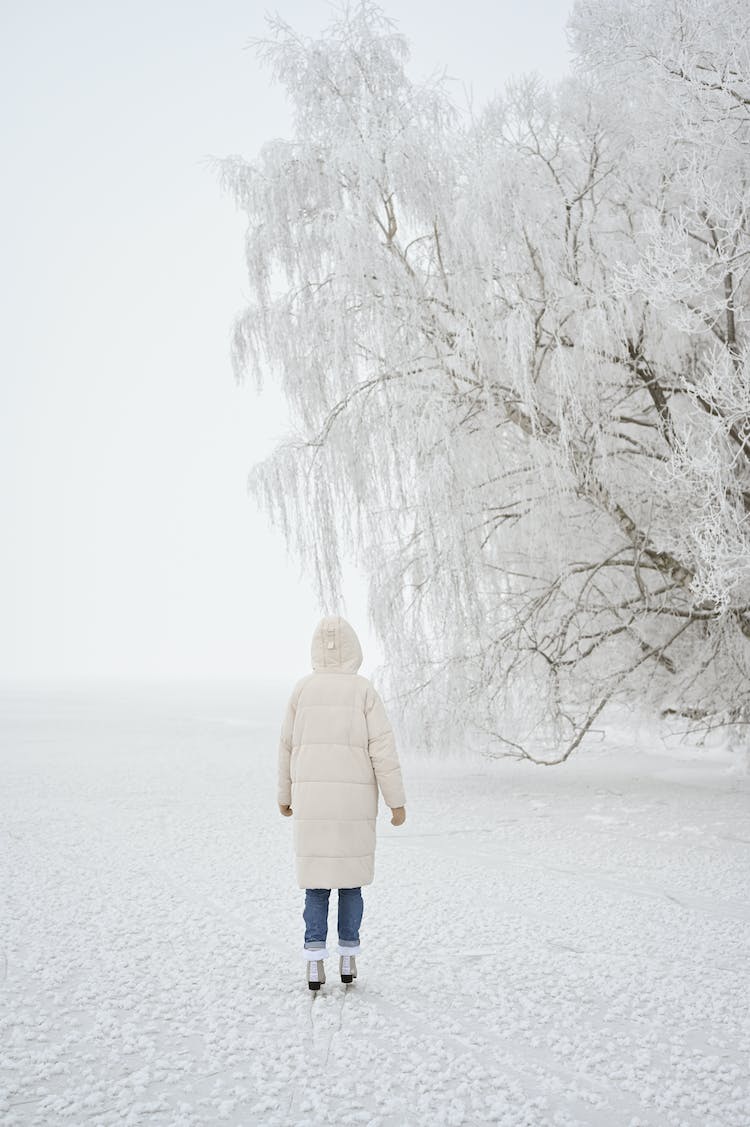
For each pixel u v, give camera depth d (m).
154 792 10.81
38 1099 2.71
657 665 11.48
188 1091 2.79
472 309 10.26
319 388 11.21
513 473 10.89
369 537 11.19
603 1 9.63
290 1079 2.89
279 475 11.22
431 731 11.06
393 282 10.36
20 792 10.77
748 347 8.52
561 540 10.98
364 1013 3.53
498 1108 2.67
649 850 7.26
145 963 4.18
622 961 4.27
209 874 6.34
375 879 6.27
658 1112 2.68
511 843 7.65
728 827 8.15
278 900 5.57
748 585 9.86
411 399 10.53
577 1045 3.21
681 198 10.14
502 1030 3.35
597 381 10.24
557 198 10.12
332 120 10.66
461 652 10.83
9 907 5.26
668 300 8.28
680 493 9.79
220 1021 3.42
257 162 11.14
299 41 10.85
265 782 11.80
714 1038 3.28
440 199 10.32
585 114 10.35
